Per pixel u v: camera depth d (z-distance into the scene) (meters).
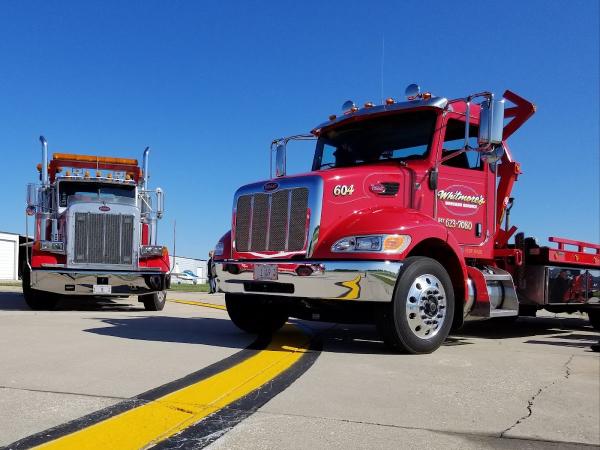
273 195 5.72
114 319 8.27
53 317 8.47
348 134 6.89
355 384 3.91
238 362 4.67
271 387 3.77
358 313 5.64
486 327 8.53
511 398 3.62
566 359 5.11
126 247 10.88
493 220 6.71
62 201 11.66
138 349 5.20
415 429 2.96
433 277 5.42
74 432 2.78
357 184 5.64
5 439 2.67
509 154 7.24
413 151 6.28
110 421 2.96
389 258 5.10
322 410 3.25
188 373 4.18
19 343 5.46
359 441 2.76
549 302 7.21
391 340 5.22
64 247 10.59
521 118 7.38
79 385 3.70
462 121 6.44
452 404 3.45
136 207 11.10
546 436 2.91
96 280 10.49
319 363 4.70
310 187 5.46
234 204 6.07
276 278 5.48
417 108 6.31
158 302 11.05
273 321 6.86
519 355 5.31
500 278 6.31
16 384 3.70
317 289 5.27
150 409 3.19
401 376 4.21
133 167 12.43
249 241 5.85
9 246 34.03
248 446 2.66
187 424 2.95
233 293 5.95
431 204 6.08
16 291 18.12
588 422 3.15
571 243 7.55
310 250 5.38
